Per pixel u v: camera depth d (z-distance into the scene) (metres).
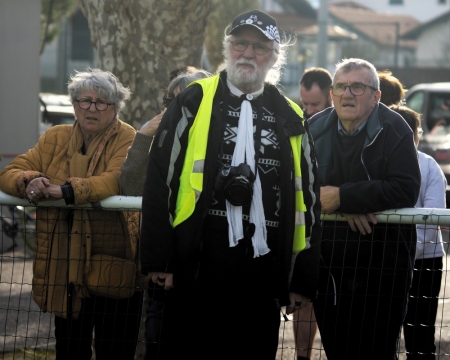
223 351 7.62
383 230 8.31
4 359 11.21
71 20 75.44
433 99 39.25
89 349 8.64
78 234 8.23
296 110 7.67
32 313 14.11
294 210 7.45
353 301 8.48
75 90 8.48
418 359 9.64
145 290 9.46
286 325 13.90
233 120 7.46
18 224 14.64
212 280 7.35
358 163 8.37
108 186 8.02
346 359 8.55
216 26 44.91
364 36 103.06
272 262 7.48
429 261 9.92
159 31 11.38
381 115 8.44
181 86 9.06
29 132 20.83
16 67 20.56
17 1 20.41
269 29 7.48
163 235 7.22
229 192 7.19
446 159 33.84
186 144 7.37
